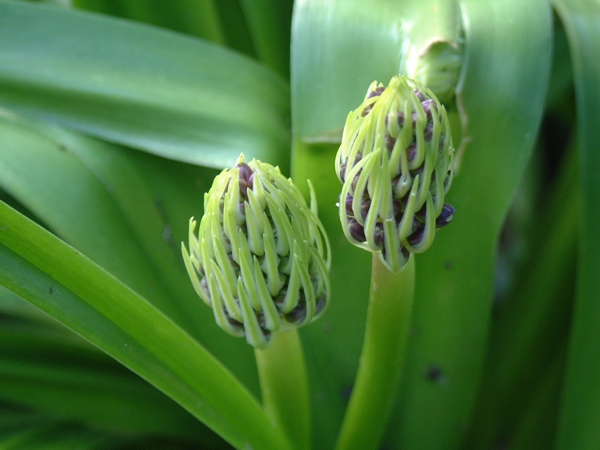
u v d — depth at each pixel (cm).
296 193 17
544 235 32
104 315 17
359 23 24
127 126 26
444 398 27
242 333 18
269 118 27
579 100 25
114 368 28
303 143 24
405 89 15
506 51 24
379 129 15
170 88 27
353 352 27
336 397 27
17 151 27
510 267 41
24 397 27
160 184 28
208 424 18
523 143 23
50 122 26
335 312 27
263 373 20
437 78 23
